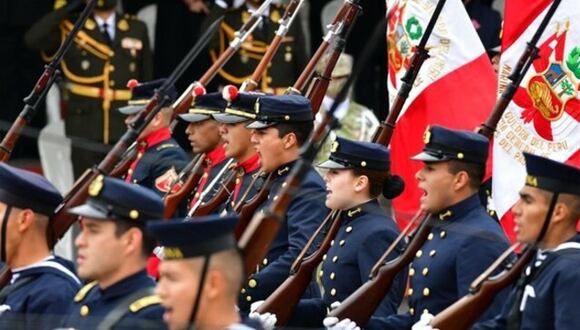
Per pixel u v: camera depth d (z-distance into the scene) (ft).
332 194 93.25
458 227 87.04
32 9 145.79
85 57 141.69
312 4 141.38
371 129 127.24
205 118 110.01
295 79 138.72
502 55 99.25
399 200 103.30
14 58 146.10
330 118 76.38
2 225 85.87
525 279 81.41
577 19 96.99
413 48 102.42
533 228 80.89
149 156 114.93
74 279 85.92
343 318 88.02
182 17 146.20
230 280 71.51
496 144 98.43
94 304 78.79
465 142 87.40
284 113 96.73
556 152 97.40
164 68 146.20
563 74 97.14
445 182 87.45
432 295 87.25
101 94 141.79
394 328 88.94
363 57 76.33
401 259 88.22
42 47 141.69
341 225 93.76
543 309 80.28
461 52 102.78
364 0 139.54
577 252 80.02
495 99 102.73
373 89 137.80
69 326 79.41
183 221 71.46
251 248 77.20
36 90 101.81
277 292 92.43
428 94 102.63
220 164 109.81
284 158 97.04
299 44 138.21
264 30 138.21
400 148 103.35
